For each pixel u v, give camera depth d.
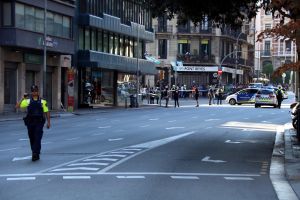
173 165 15.20
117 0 59.41
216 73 93.19
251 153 18.56
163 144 20.91
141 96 65.50
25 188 11.45
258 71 122.19
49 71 48.78
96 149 19.05
